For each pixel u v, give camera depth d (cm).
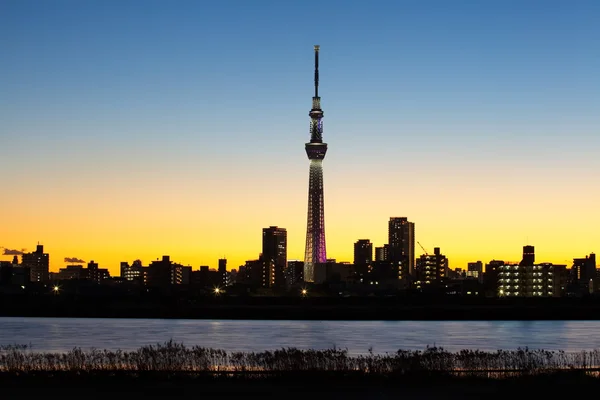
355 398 10831
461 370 12900
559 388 11606
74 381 12062
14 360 14225
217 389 11450
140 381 12112
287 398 10806
